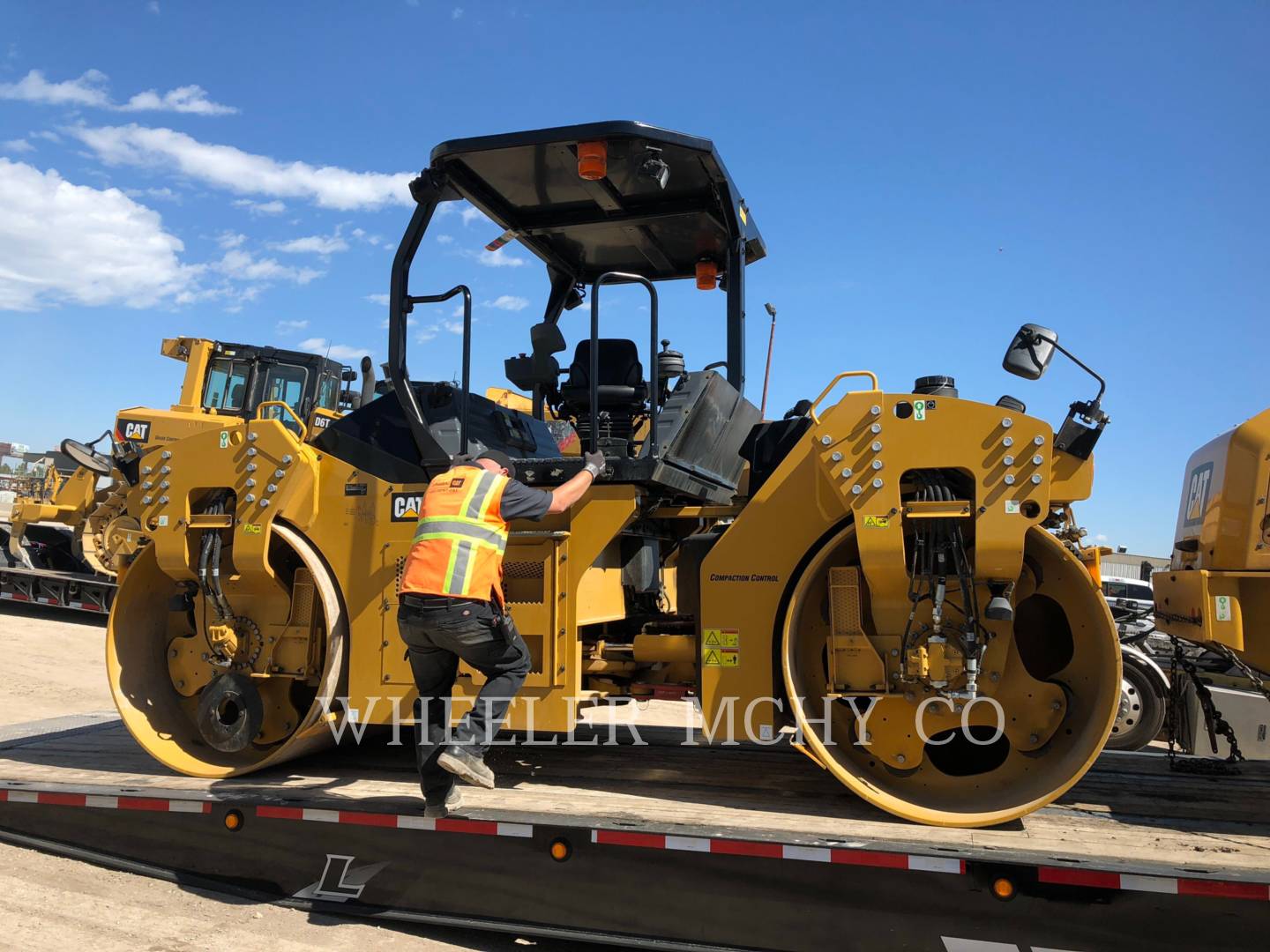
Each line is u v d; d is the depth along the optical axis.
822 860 3.08
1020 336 3.46
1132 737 6.57
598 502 3.89
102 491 12.91
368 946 3.48
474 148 4.02
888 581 3.45
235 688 4.27
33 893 3.89
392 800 3.83
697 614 4.22
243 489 4.28
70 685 9.03
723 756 4.59
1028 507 3.25
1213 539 3.46
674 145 3.92
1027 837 3.17
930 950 3.01
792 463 3.71
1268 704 5.54
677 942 3.26
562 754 4.66
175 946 3.44
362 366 11.78
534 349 4.43
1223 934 2.75
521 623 3.91
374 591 4.12
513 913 3.46
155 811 4.06
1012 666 3.51
